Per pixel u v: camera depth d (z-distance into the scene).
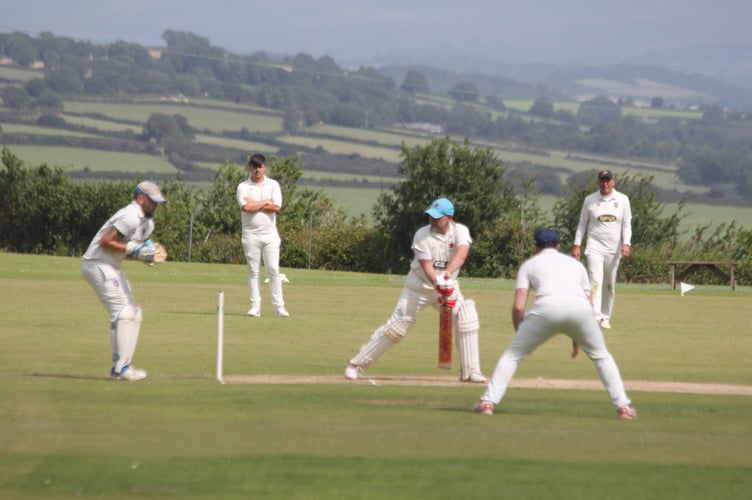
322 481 18.64
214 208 140.50
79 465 19.39
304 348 40.25
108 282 31.83
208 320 48.62
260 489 18.05
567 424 25.30
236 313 52.66
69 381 30.34
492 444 22.06
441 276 33.41
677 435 23.80
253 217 50.53
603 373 27.36
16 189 140.00
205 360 36.41
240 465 19.62
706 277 108.12
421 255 33.56
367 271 134.12
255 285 51.25
